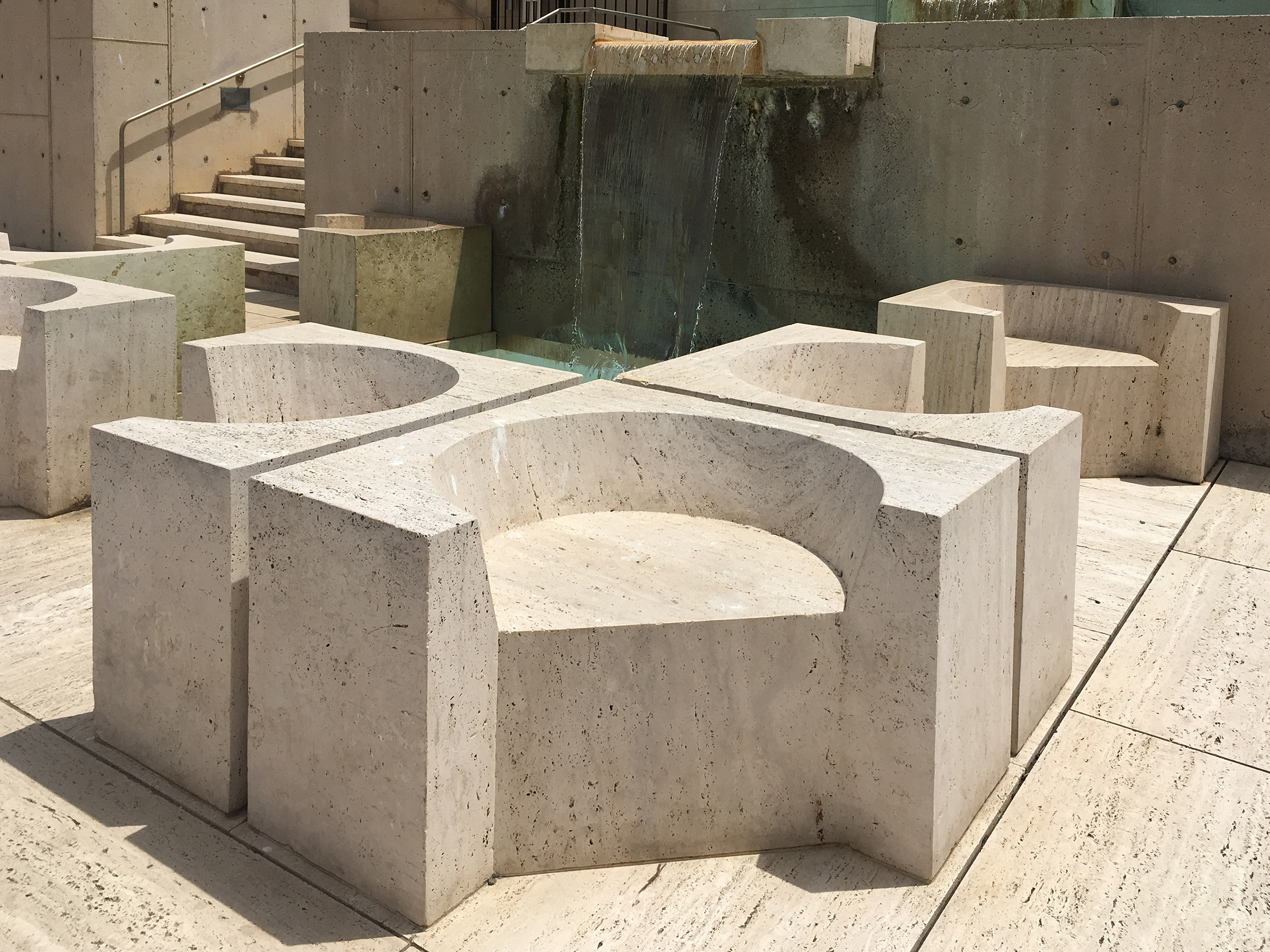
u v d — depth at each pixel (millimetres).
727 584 2850
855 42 6477
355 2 13422
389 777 2416
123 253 6215
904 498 2559
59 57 10352
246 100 11359
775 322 7566
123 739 3061
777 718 2668
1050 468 3119
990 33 6359
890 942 2400
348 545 2393
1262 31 5574
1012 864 2680
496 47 8328
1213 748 3195
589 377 8094
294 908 2471
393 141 9039
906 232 6922
